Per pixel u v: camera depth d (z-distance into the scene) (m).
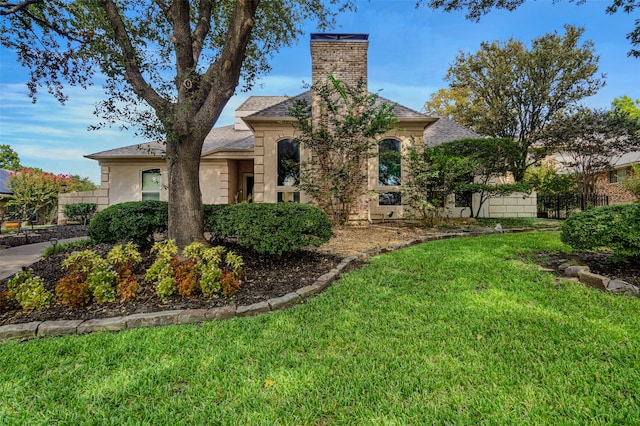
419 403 1.99
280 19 7.50
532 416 1.86
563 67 15.84
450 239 8.04
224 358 2.56
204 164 14.35
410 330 2.97
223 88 5.29
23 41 6.57
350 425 1.84
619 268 4.56
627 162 17.28
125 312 3.50
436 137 13.57
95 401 2.07
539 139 15.74
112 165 14.30
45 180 13.95
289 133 11.70
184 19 5.59
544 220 11.96
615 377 2.17
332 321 3.22
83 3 5.45
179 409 1.99
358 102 9.37
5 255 6.86
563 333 2.82
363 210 10.27
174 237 5.38
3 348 2.80
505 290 3.99
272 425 1.84
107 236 5.88
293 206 5.43
